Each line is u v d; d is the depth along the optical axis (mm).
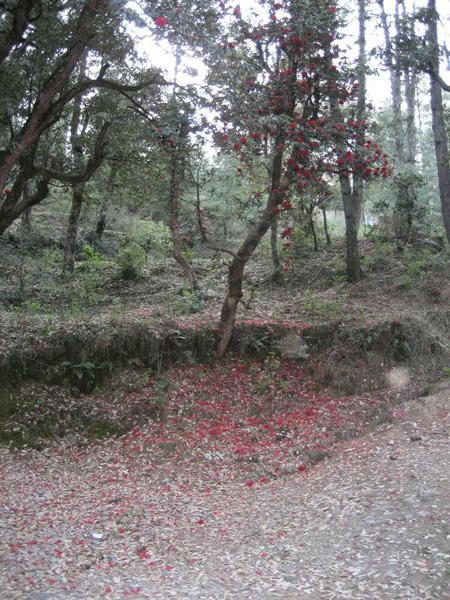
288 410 10938
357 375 11523
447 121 17141
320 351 12156
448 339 12031
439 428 8648
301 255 18203
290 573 5395
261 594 5008
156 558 6051
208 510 7535
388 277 14781
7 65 10422
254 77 9992
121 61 11320
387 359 11727
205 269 19000
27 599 4984
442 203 15859
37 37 10477
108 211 26656
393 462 7703
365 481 7301
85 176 11844
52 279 17969
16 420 10320
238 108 9508
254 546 6156
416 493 6551
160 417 10641
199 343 12164
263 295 15625
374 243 17656
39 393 10852
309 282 16078
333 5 10078
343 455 8664
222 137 9781
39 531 6750
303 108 10695
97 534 6715
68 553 6152
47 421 10430
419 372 11328
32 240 21969
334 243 19500
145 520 7199
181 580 5438
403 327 11984
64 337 11500
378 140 16547
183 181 14344
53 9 10023
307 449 9352
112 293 17062
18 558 5898
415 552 5422
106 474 9047
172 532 6809
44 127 10211
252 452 9555
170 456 9602
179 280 18094
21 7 8688
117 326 12016
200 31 8539
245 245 11289
